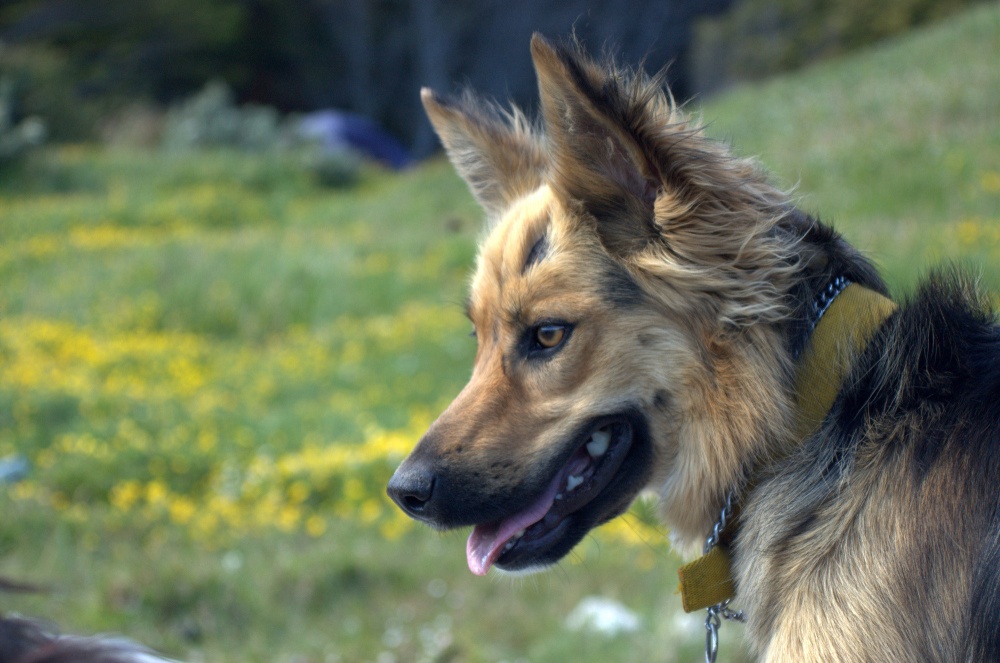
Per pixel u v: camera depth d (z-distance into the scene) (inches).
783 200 92.7
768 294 90.4
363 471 261.1
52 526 226.7
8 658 57.8
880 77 650.8
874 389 88.7
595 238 93.6
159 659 61.4
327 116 1024.2
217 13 1267.2
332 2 1368.1
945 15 954.1
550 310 93.0
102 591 192.2
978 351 87.6
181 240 563.5
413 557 218.2
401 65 1428.4
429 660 177.0
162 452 271.7
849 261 96.1
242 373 372.5
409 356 382.0
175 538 224.8
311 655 180.1
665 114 89.2
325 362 385.1
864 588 80.7
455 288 466.9
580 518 96.7
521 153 115.8
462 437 94.7
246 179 768.3
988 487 78.7
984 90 560.4
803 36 1007.0
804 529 86.6
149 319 440.1
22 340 394.3
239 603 195.0
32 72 930.7
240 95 1379.2
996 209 416.2
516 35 1330.0
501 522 95.6
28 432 292.7
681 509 96.9
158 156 816.3
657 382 92.6
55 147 874.1
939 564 78.4
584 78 86.7
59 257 526.9
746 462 90.8
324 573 207.2
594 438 96.7
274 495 250.1
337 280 483.2
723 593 94.2
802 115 619.2
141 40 1231.5
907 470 83.3
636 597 194.1
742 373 90.2
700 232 88.7
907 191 459.5
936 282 92.2
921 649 77.4
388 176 862.5
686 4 1176.8
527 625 189.6
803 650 81.6
